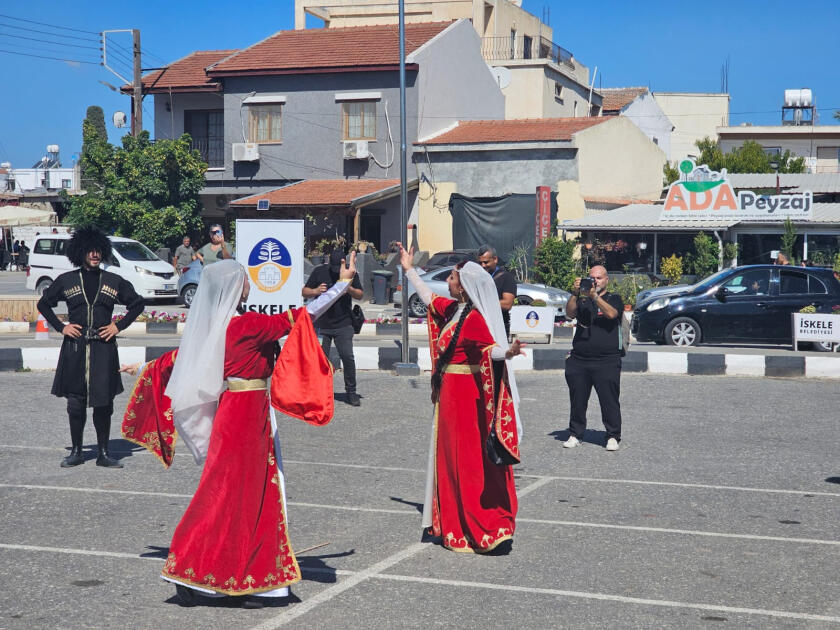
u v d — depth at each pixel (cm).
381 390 1375
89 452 956
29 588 554
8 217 4822
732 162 5297
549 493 799
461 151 3459
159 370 575
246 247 1391
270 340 535
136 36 3650
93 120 8075
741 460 932
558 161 3388
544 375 1571
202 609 522
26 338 2075
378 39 3725
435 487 648
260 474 522
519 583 568
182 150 3556
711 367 1570
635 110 5638
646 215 3197
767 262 3005
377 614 514
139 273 2814
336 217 3488
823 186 3744
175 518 712
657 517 723
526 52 5347
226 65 3669
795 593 552
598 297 966
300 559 616
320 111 3597
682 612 520
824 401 1296
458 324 632
